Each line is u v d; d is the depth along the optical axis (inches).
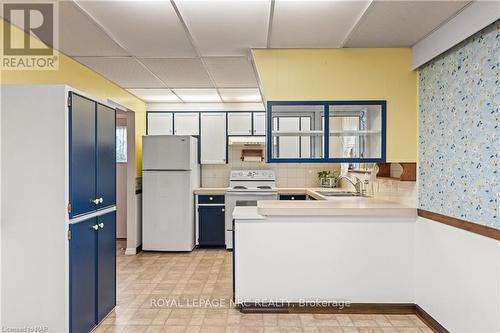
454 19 96.0
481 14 83.7
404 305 121.3
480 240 86.1
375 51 124.1
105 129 114.7
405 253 121.8
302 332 105.7
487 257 83.6
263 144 229.8
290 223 122.9
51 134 89.7
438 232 106.2
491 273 82.2
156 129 230.8
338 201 141.3
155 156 204.5
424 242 115.0
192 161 210.5
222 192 213.6
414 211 120.3
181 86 184.4
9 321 89.8
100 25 103.7
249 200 210.1
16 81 104.0
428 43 111.1
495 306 80.8
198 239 214.5
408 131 123.7
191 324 111.3
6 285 89.7
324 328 108.4
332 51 124.4
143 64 144.1
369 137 136.6
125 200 243.1
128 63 142.6
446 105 103.3
